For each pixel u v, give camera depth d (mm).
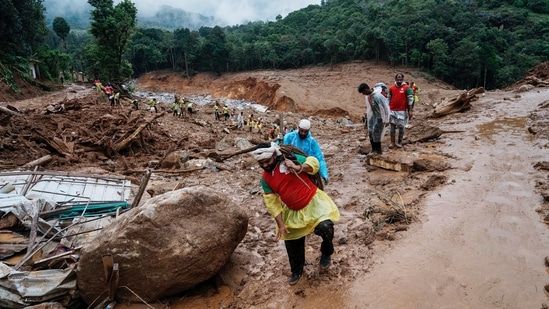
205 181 9406
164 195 4086
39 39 54969
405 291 3371
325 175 4207
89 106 20016
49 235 4969
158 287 3879
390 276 3631
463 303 3152
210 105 37562
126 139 12891
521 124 10188
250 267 4492
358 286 3570
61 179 7148
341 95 51719
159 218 3828
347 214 5555
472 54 59719
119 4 46531
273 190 3533
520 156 7043
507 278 3400
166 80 86750
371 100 7590
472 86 63438
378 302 3289
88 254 3811
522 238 4062
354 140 13102
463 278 3463
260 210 6680
